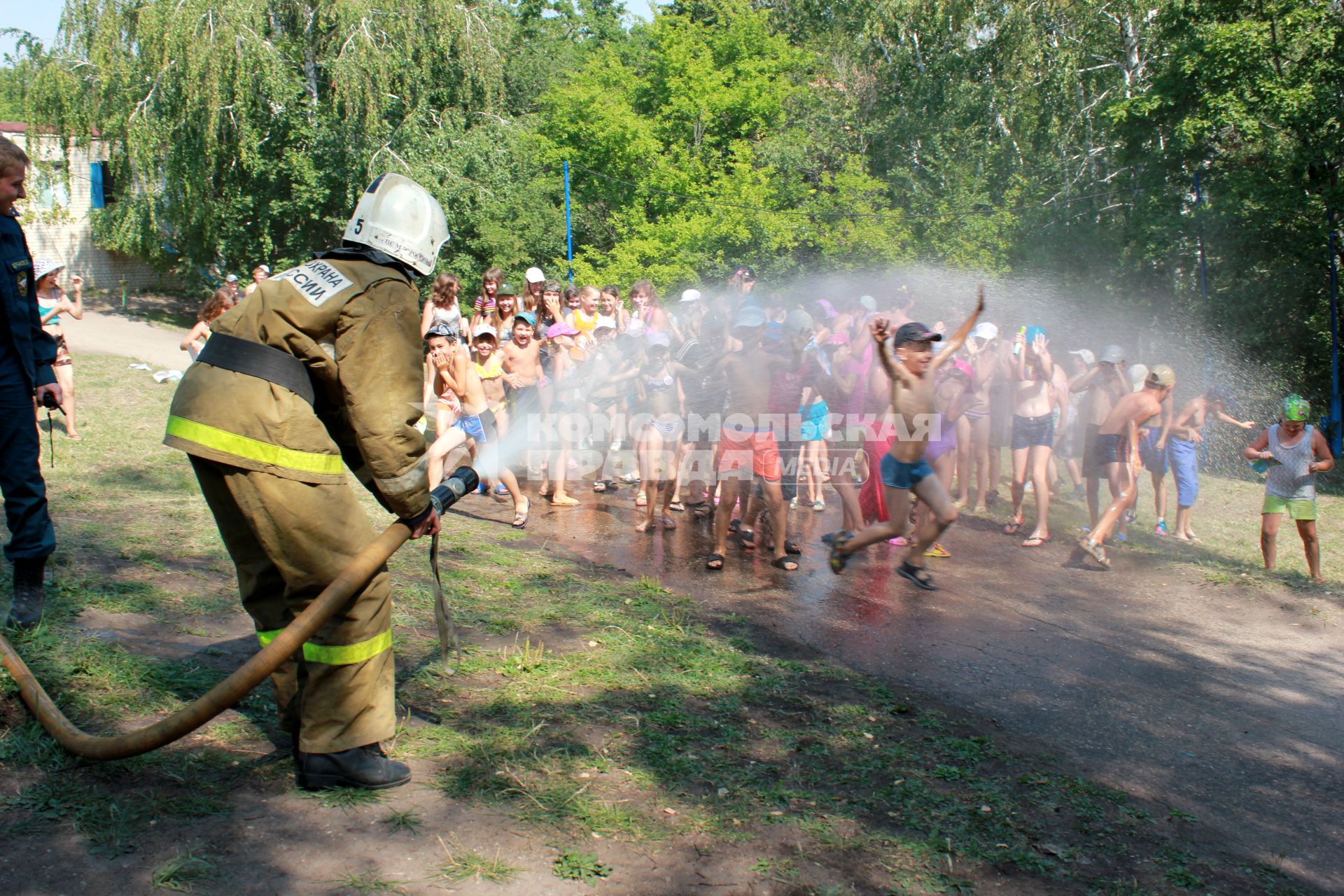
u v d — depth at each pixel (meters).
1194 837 4.08
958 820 3.87
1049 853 3.73
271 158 26.67
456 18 26.61
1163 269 19.08
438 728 4.10
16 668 3.75
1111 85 23.75
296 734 3.62
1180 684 6.01
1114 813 4.16
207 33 24.27
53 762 3.43
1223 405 10.26
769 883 3.28
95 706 3.82
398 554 7.04
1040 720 5.25
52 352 4.45
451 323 11.61
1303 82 15.78
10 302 4.09
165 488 8.23
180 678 4.18
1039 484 9.19
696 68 28.92
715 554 7.85
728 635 6.11
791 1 35.59
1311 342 17.97
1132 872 3.68
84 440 10.05
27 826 3.07
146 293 32.19
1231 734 5.30
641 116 30.52
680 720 4.53
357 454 3.69
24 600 4.37
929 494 5.71
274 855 3.09
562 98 29.58
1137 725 5.30
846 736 4.60
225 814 3.27
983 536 9.48
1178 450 10.07
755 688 5.11
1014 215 23.14
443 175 27.12
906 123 26.88
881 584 7.66
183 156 25.12
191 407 3.21
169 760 3.55
